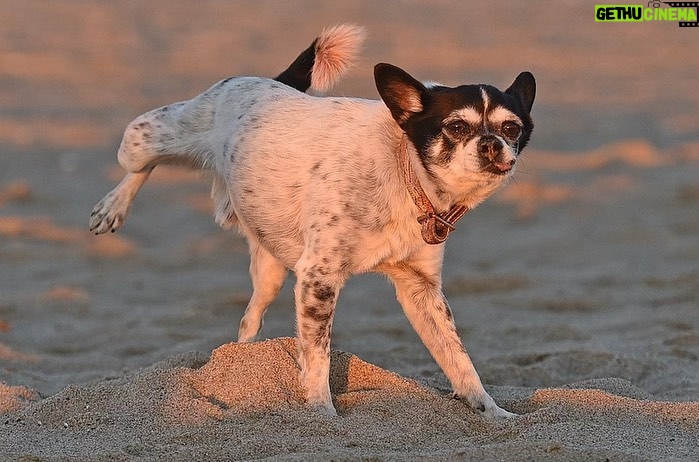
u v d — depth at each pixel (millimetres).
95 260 17391
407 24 49875
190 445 7504
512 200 22391
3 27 43594
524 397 9164
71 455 7301
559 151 27828
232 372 8570
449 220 8531
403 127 8289
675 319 13367
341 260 8320
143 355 11695
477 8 56188
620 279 16297
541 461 6969
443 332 8797
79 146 26703
